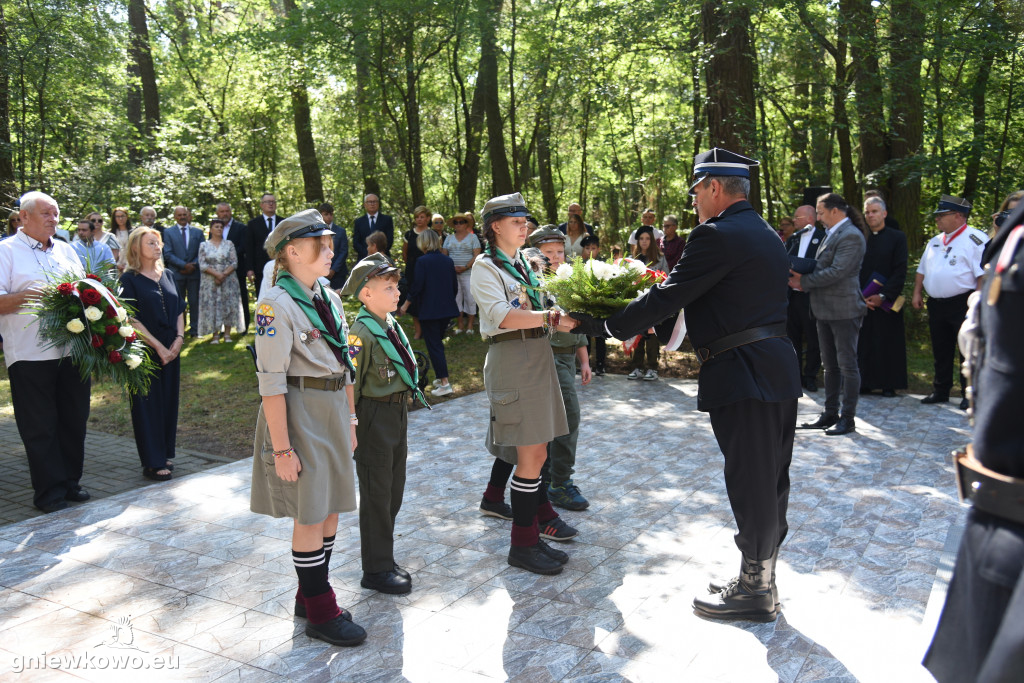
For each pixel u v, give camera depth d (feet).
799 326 27.45
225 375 29.99
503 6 47.93
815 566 12.82
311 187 57.47
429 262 26.14
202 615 11.66
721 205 11.04
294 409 10.28
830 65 44.06
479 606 11.73
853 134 37.01
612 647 10.41
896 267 24.95
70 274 15.93
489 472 18.35
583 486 17.11
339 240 36.63
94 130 52.70
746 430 10.54
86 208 48.32
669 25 38.47
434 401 26.09
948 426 21.56
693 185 11.24
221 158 60.13
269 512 10.71
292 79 50.85
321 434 10.43
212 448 20.97
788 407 10.75
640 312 10.90
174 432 19.03
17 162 44.96
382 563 12.30
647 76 49.62
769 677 9.59
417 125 50.85
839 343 20.63
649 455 19.36
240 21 71.36
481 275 12.66
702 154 11.19
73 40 44.42
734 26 34.83
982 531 5.60
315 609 10.77
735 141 35.55
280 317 10.04
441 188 73.97
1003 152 41.32
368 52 46.01
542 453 12.88
